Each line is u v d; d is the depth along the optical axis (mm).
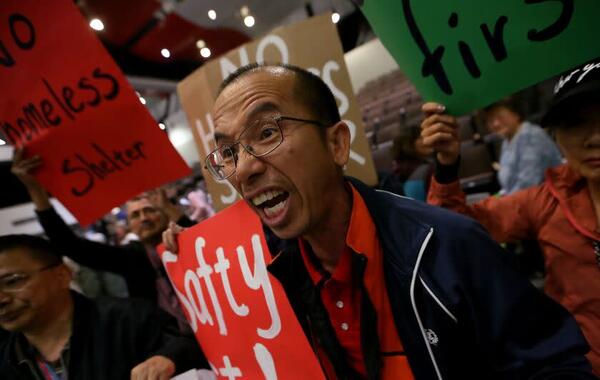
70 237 1319
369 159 880
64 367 925
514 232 884
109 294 2066
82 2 3908
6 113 1055
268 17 5293
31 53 961
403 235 575
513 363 508
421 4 688
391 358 587
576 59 597
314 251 661
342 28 5426
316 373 655
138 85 5969
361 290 574
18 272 860
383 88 6027
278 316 693
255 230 729
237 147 553
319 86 585
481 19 652
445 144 759
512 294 521
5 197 3477
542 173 1704
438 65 711
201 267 827
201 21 4922
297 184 543
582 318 778
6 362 949
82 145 1016
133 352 930
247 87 544
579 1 578
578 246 769
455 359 550
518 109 1851
